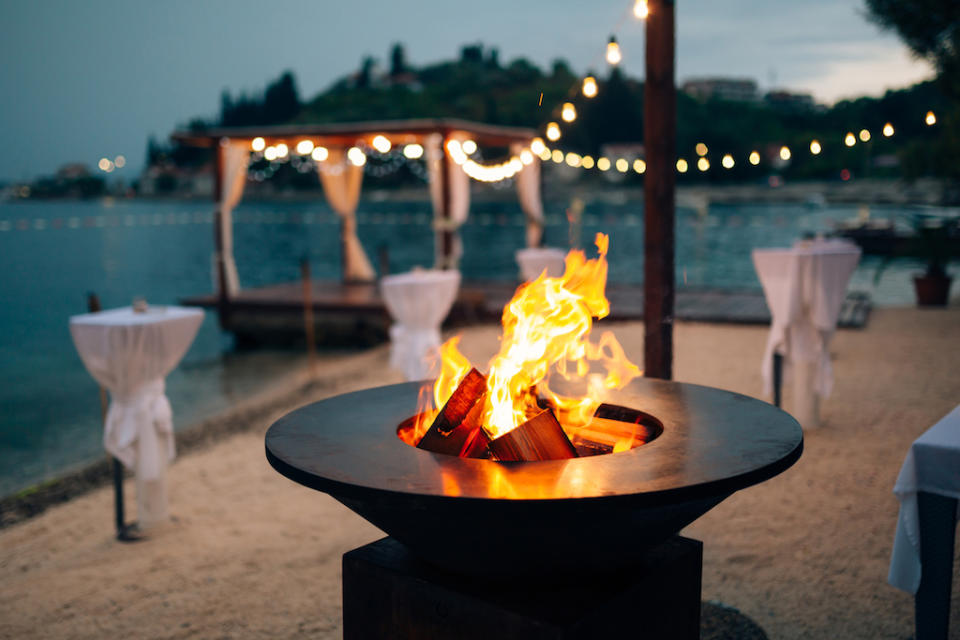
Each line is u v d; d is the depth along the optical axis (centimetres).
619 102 5844
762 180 7150
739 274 2138
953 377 667
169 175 15775
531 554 174
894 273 1880
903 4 980
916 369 702
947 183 1084
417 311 690
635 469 173
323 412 237
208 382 953
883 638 268
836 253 499
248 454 558
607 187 8512
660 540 189
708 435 201
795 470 448
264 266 2908
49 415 804
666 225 399
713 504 194
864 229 2150
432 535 176
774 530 366
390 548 212
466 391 216
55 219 7475
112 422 395
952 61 957
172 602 324
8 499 493
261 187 12938
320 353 1142
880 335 875
